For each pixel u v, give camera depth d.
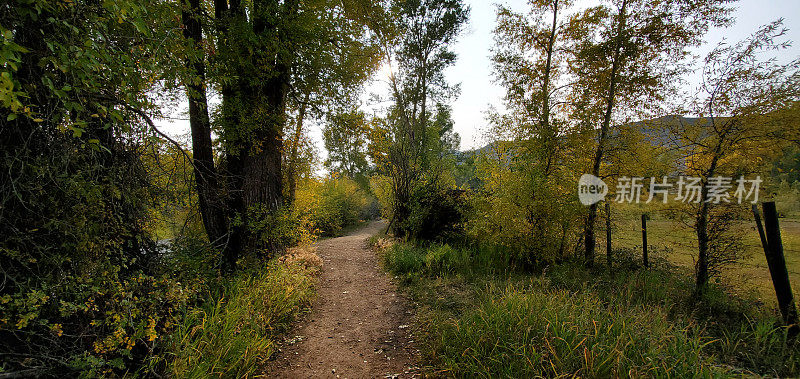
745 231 4.69
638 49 6.07
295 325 4.29
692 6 5.51
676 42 5.81
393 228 11.38
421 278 6.05
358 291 5.83
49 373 1.97
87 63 1.81
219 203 5.27
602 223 6.71
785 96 4.05
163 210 3.43
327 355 3.53
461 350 3.11
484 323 3.26
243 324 3.46
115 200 2.72
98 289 2.26
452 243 8.66
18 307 1.85
